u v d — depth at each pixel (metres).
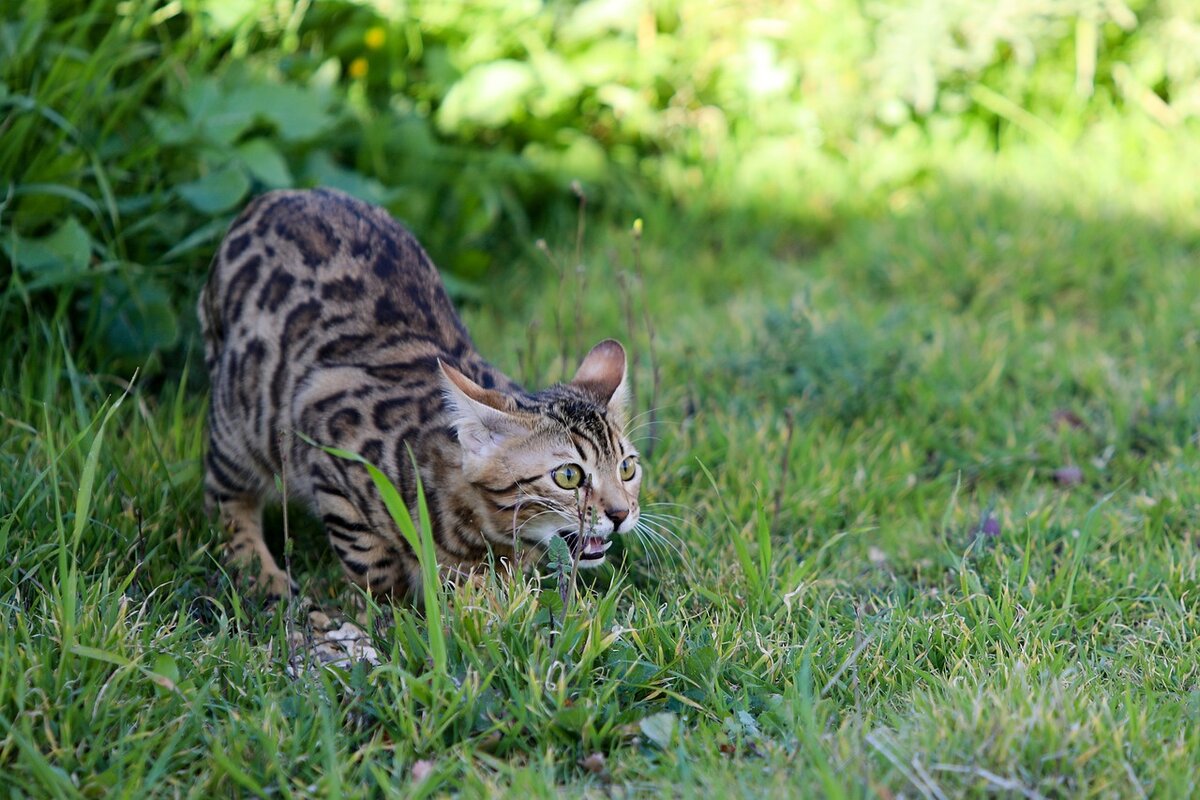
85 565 6.89
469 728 5.80
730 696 6.21
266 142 9.95
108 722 5.69
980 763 5.39
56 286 8.83
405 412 7.10
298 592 7.38
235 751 5.57
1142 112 14.08
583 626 6.21
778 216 13.05
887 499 8.67
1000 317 11.16
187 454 8.26
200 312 8.68
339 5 11.66
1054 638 6.81
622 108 12.84
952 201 12.73
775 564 7.50
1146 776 5.40
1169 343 10.47
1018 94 14.05
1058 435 9.33
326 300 7.70
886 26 13.59
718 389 9.72
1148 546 7.81
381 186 11.03
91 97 9.29
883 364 9.84
